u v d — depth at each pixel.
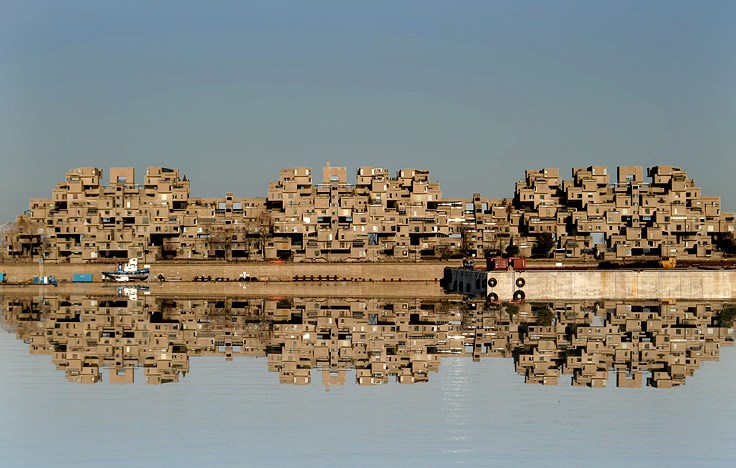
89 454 154.75
